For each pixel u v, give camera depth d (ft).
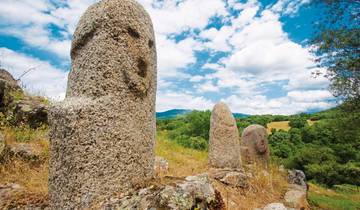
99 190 8.81
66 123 8.73
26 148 16.85
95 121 9.02
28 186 12.44
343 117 36.52
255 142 33.53
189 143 57.41
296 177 31.30
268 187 25.99
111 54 9.64
